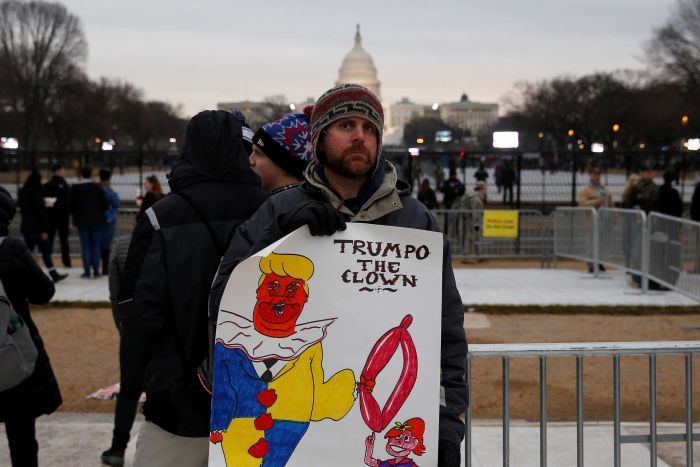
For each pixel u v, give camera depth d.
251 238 2.73
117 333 10.02
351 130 2.62
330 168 2.68
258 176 3.33
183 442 3.01
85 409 6.95
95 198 14.32
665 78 68.81
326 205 2.54
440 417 2.65
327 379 2.55
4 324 4.11
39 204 13.77
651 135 71.25
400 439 2.55
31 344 4.25
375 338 2.56
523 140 82.56
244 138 4.14
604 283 13.92
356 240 2.57
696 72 65.25
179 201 3.10
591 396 7.31
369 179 2.74
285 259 2.54
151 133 95.19
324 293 2.55
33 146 71.06
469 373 3.76
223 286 2.68
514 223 16.75
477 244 17.66
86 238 14.41
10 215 4.55
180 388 2.96
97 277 14.58
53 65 79.00
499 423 6.13
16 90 77.12
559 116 79.06
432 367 2.57
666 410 6.89
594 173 16.80
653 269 12.34
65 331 10.13
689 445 3.92
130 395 5.18
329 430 2.54
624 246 13.44
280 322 2.54
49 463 5.45
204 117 3.23
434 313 2.59
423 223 2.76
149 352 4.73
